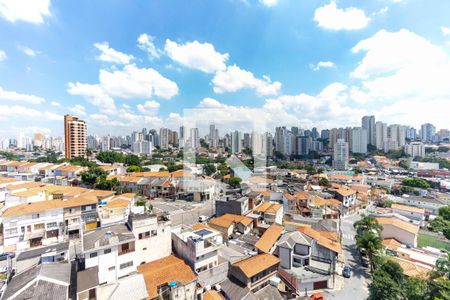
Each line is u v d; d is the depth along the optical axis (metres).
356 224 45.34
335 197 72.00
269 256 31.47
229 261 31.50
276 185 75.06
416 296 26.17
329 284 31.95
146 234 30.23
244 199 49.00
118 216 40.62
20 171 87.19
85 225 43.66
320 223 47.34
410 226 48.28
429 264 36.38
